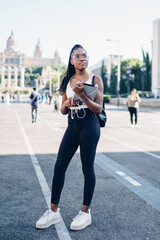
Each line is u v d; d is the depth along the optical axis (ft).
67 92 10.65
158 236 9.92
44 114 78.43
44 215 10.71
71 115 10.31
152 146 28.86
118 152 25.54
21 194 14.29
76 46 10.61
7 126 47.26
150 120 60.85
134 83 221.66
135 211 12.13
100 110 10.14
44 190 14.94
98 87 10.41
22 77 591.78
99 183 16.15
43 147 27.86
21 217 11.50
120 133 39.24
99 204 12.91
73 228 10.30
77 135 10.59
